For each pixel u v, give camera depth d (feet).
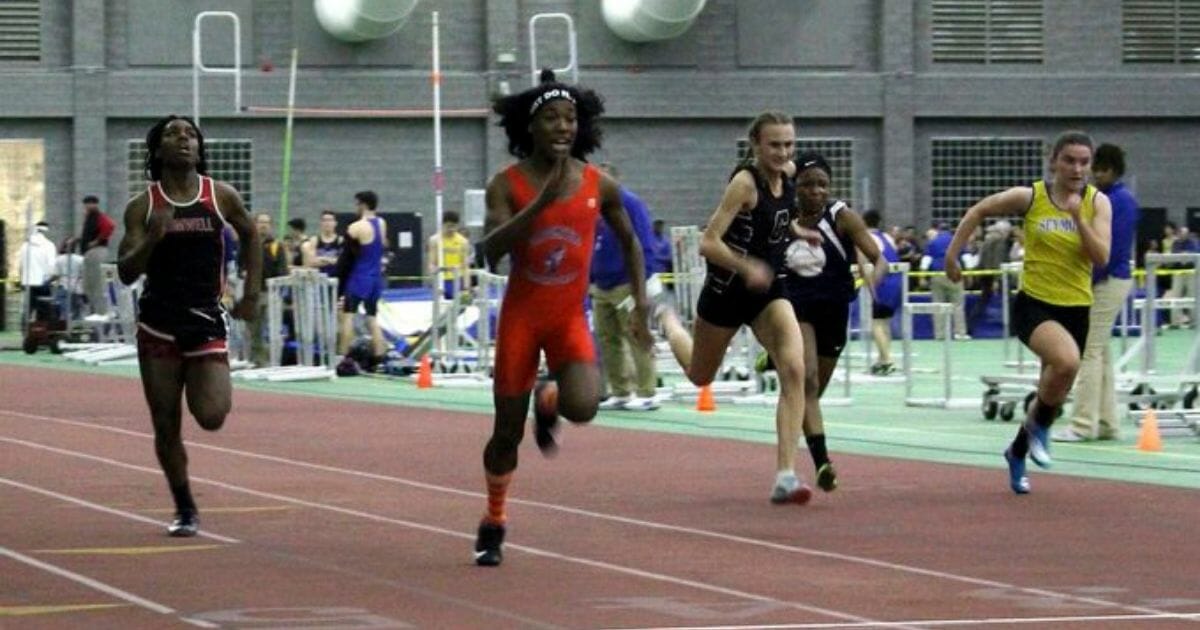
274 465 54.90
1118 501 46.44
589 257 35.47
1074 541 39.70
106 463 55.42
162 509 44.88
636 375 76.69
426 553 37.93
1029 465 54.70
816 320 47.24
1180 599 32.63
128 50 148.36
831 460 56.49
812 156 47.26
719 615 30.99
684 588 33.73
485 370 93.30
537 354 35.55
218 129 148.77
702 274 80.89
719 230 43.83
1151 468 54.03
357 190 150.92
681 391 81.30
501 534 36.42
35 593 33.17
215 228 39.70
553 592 33.30
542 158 35.35
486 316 93.04
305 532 40.96
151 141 39.78
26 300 126.93
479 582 34.42
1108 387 62.18
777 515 43.83
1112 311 61.36
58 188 148.87
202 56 148.56
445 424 69.51
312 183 150.30
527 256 34.99
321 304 96.89
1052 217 48.16
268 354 103.04
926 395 85.20
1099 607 31.78
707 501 46.47
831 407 78.54
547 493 48.11
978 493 48.14
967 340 136.05
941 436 65.10
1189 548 38.73
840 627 29.86
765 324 45.52
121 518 43.32
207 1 148.36
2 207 148.25
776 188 44.55
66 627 29.94
